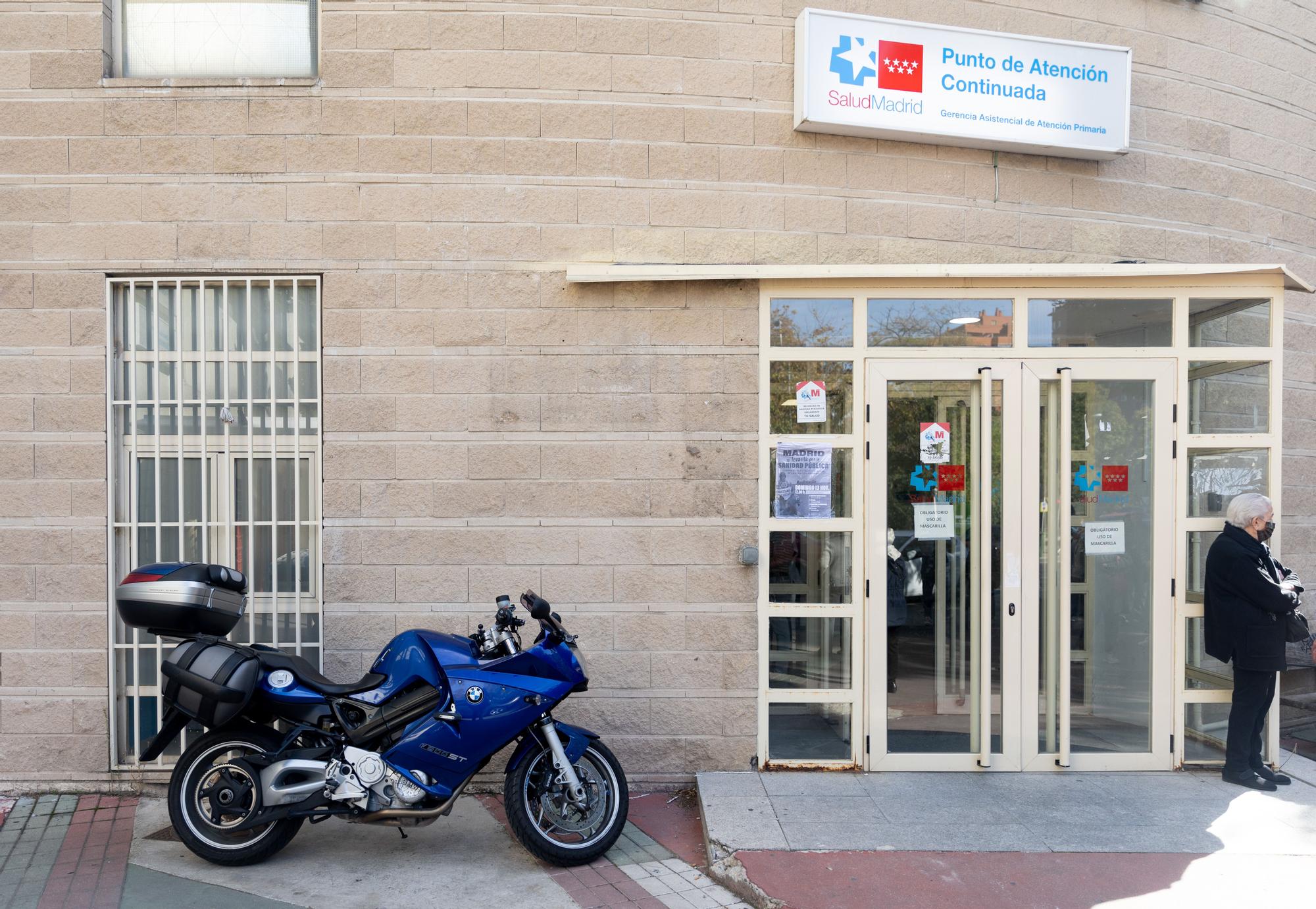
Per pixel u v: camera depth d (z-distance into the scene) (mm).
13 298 5145
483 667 4238
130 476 5250
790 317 5324
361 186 5230
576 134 5301
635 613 5242
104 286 5176
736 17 5387
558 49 5301
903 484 5328
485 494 5234
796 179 5422
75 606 5121
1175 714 5328
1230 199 6195
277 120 5223
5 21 5176
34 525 5133
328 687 4285
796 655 5285
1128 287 5348
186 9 5488
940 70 5398
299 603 5238
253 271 5211
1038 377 5332
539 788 4309
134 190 5180
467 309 5250
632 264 5324
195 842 4188
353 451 5207
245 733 4246
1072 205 5766
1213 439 5391
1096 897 3850
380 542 5203
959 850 4242
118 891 3971
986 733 5254
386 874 4164
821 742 5281
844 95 5289
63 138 5176
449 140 5254
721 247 5379
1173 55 6023
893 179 5516
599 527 5258
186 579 4230
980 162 5617
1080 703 5391
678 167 5355
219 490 5285
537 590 5238
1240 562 5008
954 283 5320
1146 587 5406
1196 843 4324
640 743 5234
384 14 5246
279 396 5301
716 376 5285
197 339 5305
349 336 5223
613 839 4293
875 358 5301
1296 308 6812
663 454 5270
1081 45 5566
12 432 5137
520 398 5254
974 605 5324
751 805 4723
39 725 5129
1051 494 5340
